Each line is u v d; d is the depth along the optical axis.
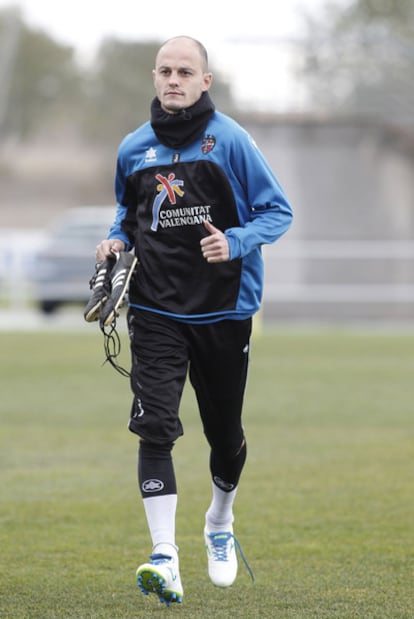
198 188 17.19
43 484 26.86
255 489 26.25
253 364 51.84
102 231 82.25
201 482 27.11
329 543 21.27
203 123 17.23
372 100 102.31
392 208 97.88
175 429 16.78
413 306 84.56
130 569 19.48
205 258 17.11
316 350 58.09
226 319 17.28
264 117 102.31
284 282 87.44
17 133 175.00
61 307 84.62
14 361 52.97
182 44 17.23
